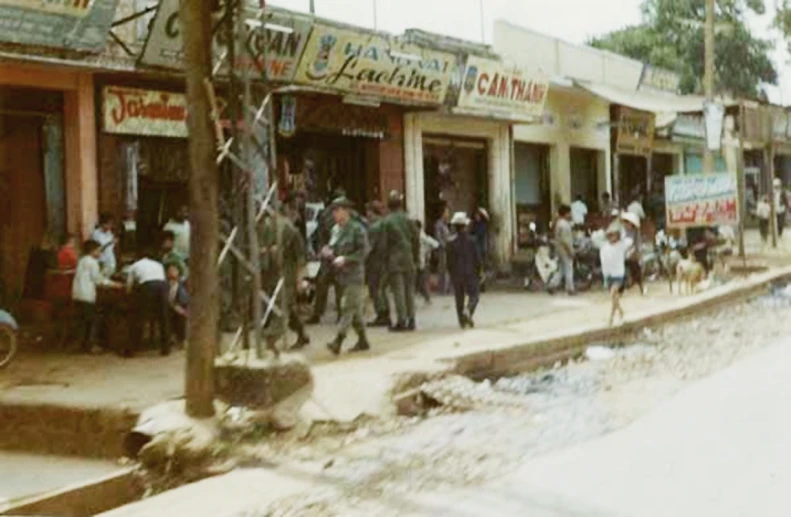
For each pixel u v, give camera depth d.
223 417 8.48
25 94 14.30
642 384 11.08
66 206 14.72
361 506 6.55
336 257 12.70
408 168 21.66
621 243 15.20
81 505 7.48
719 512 6.04
